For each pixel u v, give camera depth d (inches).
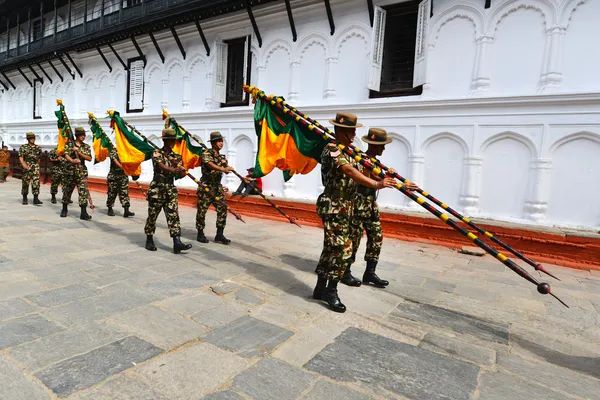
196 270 182.9
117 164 320.5
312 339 118.0
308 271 193.5
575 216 258.2
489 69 287.1
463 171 294.5
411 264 223.0
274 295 154.9
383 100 326.6
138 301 139.8
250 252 226.8
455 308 153.7
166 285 158.9
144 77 523.8
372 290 170.1
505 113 276.2
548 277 211.0
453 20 300.4
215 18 431.8
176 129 288.5
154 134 514.3
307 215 343.0
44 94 706.2
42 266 177.0
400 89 328.2
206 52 453.4
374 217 174.6
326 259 151.3
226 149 440.1
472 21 292.0
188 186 471.2
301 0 366.3
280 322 129.2
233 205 397.1
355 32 346.9
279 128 187.0
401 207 323.3
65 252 204.1
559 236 240.4
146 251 214.7
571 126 255.1
